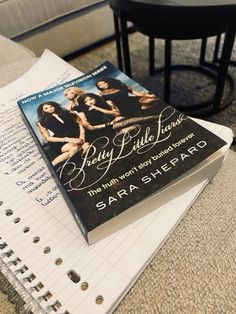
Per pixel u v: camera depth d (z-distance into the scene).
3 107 0.49
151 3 0.85
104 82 0.46
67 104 0.43
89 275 0.29
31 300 0.28
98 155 0.36
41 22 1.51
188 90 1.41
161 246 0.31
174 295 0.28
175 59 1.61
